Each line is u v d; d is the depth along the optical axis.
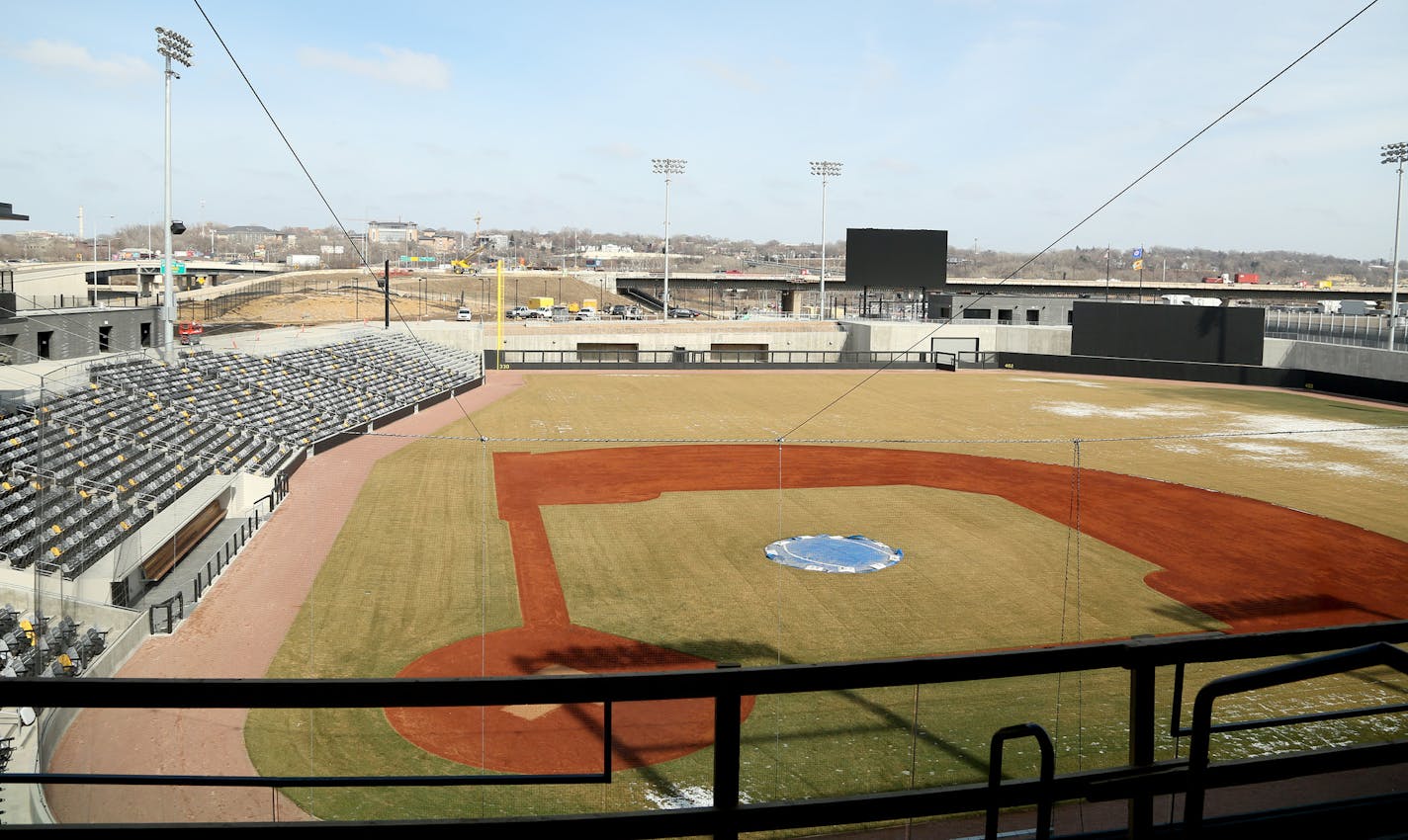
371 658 19.39
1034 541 28.20
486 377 69.75
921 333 81.06
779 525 29.81
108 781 3.36
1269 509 32.06
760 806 3.11
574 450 42.09
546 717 16.78
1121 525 30.08
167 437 33.12
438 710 17.02
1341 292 146.00
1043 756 3.32
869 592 23.56
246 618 21.47
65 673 16.98
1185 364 70.19
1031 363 77.38
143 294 105.50
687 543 27.81
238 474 30.95
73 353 40.94
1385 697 17.50
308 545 27.12
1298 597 23.47
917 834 12.86
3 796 13.25
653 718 16.75
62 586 19.17
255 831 2.85
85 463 27.77
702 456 41.09
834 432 47.44
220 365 46.12
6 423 28.47
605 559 26.14
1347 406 56.25
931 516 31.12
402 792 14.23
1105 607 22.66
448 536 28.22
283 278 143.62
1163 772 3.34
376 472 36.59
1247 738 15.76
